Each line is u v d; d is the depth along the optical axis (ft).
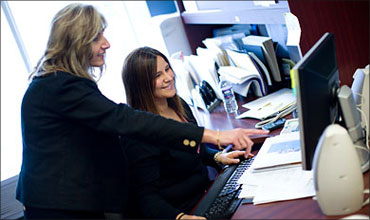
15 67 13.10
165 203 6.37
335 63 5.48
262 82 9.11
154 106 7.07
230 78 9.21
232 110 8.94
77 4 5.90
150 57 6.97
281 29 9.43
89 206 5.86
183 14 11.64
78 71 5.76
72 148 5.82
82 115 5.54
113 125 5.49
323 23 7.48
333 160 4.45
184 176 6.97
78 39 5.65
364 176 5.04
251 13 8.60
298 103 4.66
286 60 8.97
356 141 5.11
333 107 5.24
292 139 6.26
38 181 5.84
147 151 6.54
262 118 7.84
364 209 4.60
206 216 5.67
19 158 13.25
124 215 6.90
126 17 14.64
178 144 5.60
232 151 7.41
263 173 5.78
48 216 5.86
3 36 12.92
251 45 9.29
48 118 5.73
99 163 5.98
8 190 12.91
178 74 10.70
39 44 13.37
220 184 6.32
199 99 9.66
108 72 14.46
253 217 5.03
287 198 5.12
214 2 9.98
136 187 6.60
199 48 10.90
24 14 13.11
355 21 7.59
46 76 5.74
